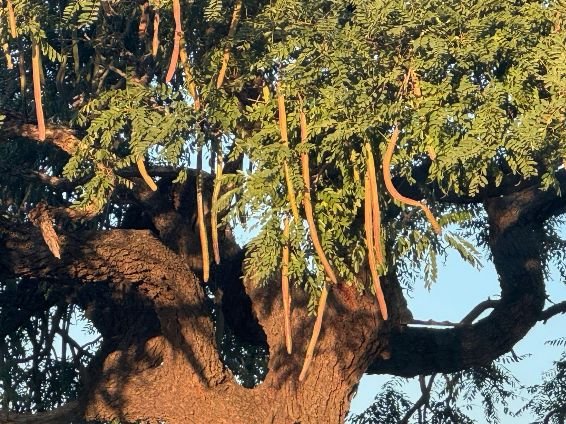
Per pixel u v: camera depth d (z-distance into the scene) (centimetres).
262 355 1738
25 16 1109
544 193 1634
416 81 1087
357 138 1114
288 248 1127
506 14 1082
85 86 1389
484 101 1070
